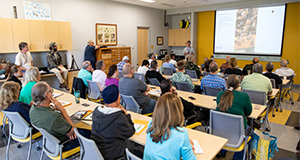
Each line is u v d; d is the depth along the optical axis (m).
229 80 2.44
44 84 2.02
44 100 1.99
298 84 7.08
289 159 2.04
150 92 3.44
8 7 5.00
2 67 4.80
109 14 7.35
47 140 2.04
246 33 7.95
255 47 7.82
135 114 2.42
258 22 7.60
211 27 8.84
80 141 1.78
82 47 6.71
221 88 3.22
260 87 3.30
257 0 7.17
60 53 6.23
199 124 2.74
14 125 2.43
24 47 4.89
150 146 1.41
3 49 4.82
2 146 3.02
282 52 7.25
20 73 3.89
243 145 2.23
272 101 4.50
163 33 9.91
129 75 3.19
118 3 7.59
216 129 2.31
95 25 6.95
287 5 6.91
